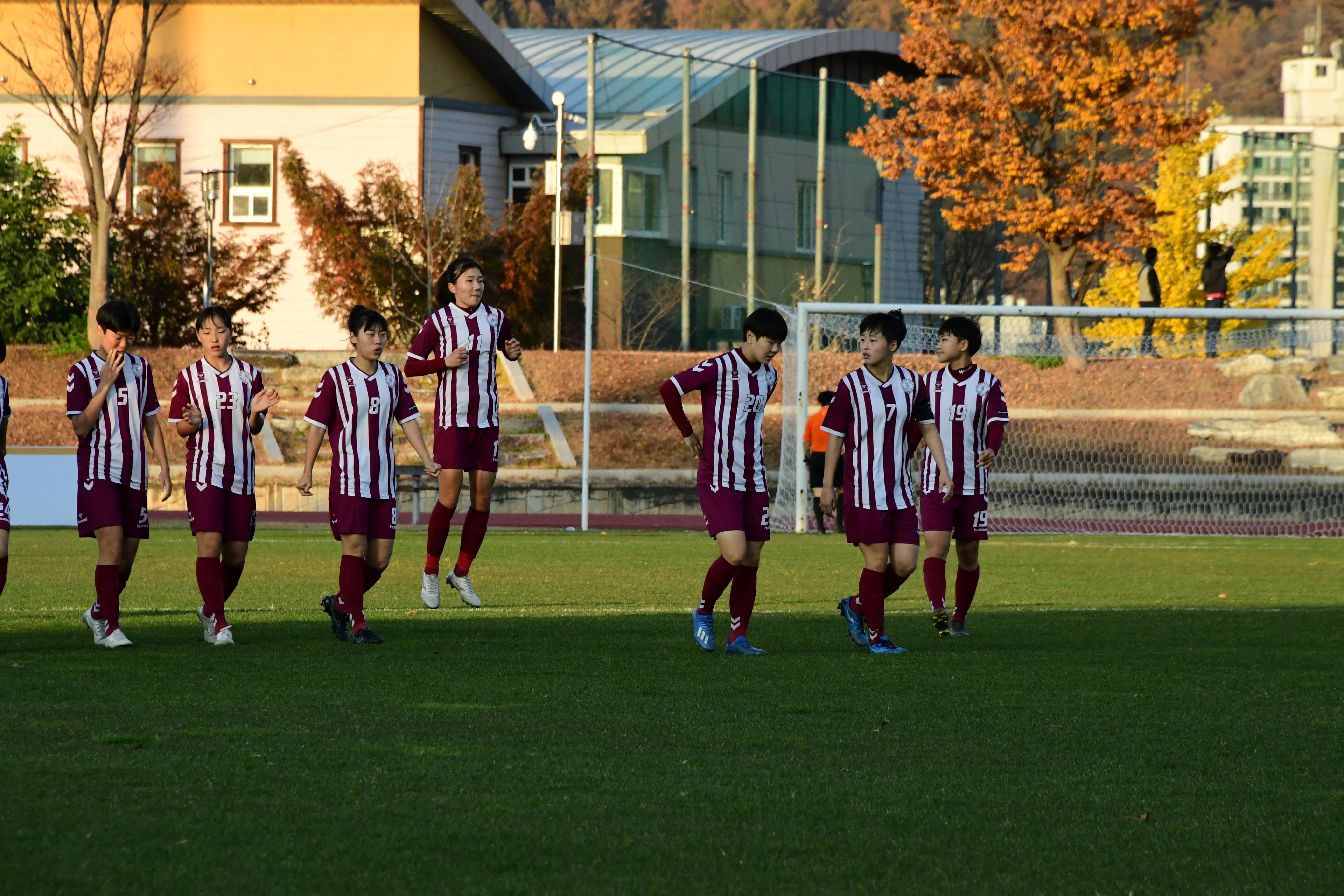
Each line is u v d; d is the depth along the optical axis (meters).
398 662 27.61
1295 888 13.81
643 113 127.25
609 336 123.06
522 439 99.62
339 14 122.12
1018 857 14.70
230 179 123.56
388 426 30.84
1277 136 141.75
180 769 17.77
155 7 122.25
